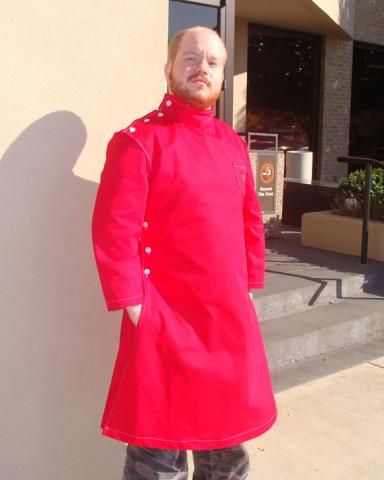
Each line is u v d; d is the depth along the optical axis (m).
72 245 2.46
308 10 9.82
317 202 8.35
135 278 2.03
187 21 6.29
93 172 2.48
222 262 2.12
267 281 5.48
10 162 2.28
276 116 11.49
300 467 3.25
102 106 2.47
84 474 2.62
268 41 11.11
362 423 3.74
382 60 13.20
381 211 6.50
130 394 2.05
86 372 2.57
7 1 2.20
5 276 2.32
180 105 2.16
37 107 2.31
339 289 5.59
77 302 2.50
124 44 2.50
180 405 2.07
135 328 2.06
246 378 2.17
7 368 2.37
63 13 2.33
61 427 2.53
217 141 2.21
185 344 2.07
